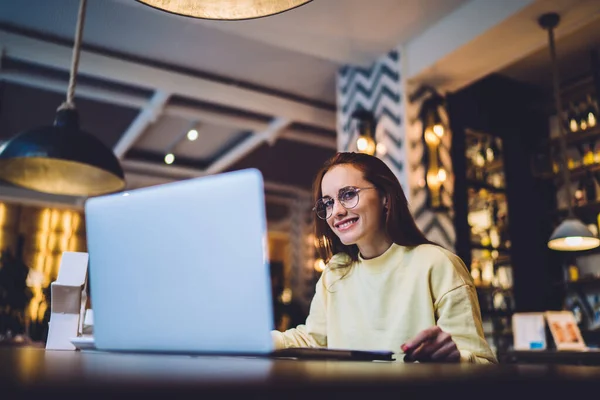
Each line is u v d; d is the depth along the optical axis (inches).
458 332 48.3
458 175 181.9
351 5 159.2
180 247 34.0
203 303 33.6
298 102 231.9
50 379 15.9
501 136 201.2
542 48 178.1
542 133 213.6
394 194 58.4
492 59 170.2
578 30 166.4
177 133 276.1
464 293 50.6
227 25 167.8
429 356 39.3
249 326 32.7
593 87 192.1
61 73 204.4
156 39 182.9
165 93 207.5
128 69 194.7
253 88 220.5
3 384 14.2
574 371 27.9
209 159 314.5
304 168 338.3
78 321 55.9
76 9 162.4
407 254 55.9
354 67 202.4
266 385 15.3
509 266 195.2
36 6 161.8
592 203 187.3
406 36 178.7
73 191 120.6
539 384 22.4
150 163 310.0
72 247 375.6
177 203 34.1
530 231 198.5
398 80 183.2
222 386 14.7
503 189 196.5
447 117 188.5
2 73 197.8
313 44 180.5
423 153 179.6
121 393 12.9
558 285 197.0
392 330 53.2
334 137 275.3
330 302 60.7
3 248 348.2
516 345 159.5
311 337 62.2
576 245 153.0
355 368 24.6
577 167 194.1
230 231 32.9
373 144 187.9
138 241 35.2
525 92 209.6
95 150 110.2
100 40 183.5
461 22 162.7
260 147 301.3
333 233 63.0
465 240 177.6
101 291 36.7
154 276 34.9
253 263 32.5
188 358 31.0
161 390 13.5
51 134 106.3
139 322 35.5
